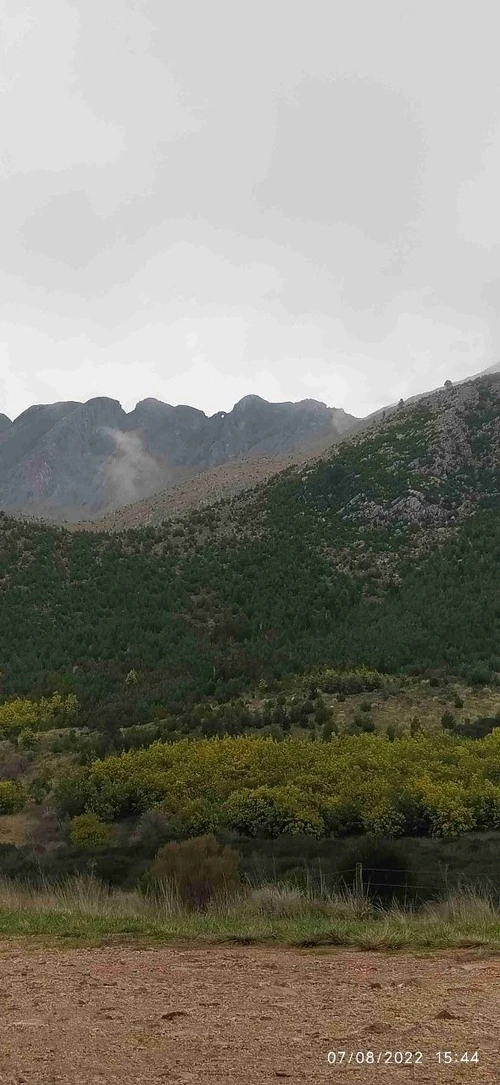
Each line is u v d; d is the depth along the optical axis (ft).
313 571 291.58
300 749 127.95
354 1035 15.21
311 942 26.89
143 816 112.37
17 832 119.44
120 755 147.23
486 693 169.07
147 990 19.77
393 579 273.13
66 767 148.66
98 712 180.14
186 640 237.66
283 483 412.77
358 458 401.29
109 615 260.83
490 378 455.22
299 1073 13.07
